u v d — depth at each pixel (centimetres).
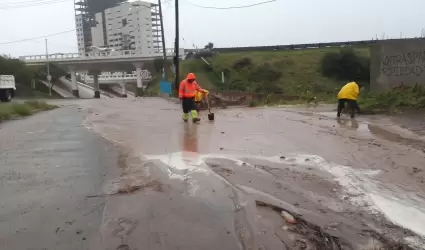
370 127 869
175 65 2959
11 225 327
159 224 326
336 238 305
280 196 398
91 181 454
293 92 3338
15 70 5119
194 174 476
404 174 479
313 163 539
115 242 295
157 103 2094
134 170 502
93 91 6969
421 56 1215
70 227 321
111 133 841
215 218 339
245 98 1914
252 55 4481
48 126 1009
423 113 1009
